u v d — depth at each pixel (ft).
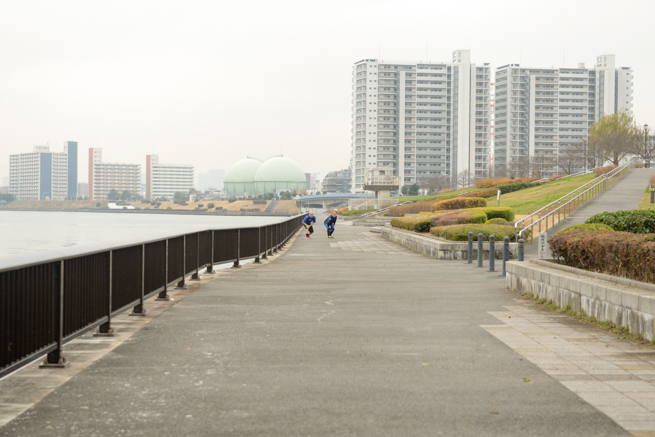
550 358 21.07
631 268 28.71
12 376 18.79
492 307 32.91
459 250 68.95
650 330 23.20
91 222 504.43
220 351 22.30
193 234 43.75
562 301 31.83
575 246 34.53
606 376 18.71
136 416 15.03
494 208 99.40
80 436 13.67
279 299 36.19
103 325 24.99
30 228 376.68
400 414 15.15
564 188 159.22
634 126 266.16
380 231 136.56
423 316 29.99
